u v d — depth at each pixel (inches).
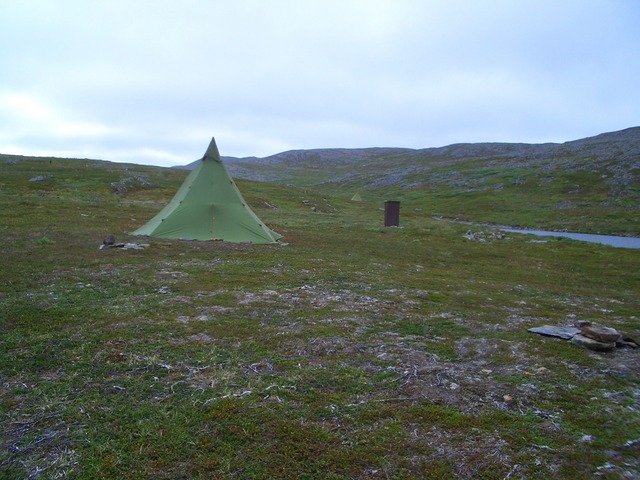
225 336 305.7
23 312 331.0
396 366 270.2
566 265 855.1
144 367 252.8
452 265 765.9
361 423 205.9
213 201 802.8
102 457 175.3
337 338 311.7
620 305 519.8
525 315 418.3
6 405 209.6
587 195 2790.4
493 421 211.6
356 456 181.2
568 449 191.5
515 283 633.0
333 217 1530.5
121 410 208.1
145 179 2065.7
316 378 248.7
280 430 196.4
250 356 274.7
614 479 173.3
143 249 629.6
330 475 169.9
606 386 254.2
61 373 243.3
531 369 273.7
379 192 3978.8
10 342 277.9
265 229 830.5
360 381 247.6
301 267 582.6
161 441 185.9
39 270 464.4
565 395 240.7
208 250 666.8
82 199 1378.0
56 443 183.5
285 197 2101.4
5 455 175.0
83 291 397.1
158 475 166.9
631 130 5447.8
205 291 423.8
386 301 429.1
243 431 194.5
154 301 378.0
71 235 700.7
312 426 200.7
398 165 5984.3
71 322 317.7
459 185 3609.7
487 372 267.4
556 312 446.9
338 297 430.9
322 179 5374.0
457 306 435.2
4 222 789.2
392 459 180.7
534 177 3356.3
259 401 220.2
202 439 188.5
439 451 187.0
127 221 960.9
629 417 219.0
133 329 309.1
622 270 823.7
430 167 4923.7
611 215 2316.7
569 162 3590.1
